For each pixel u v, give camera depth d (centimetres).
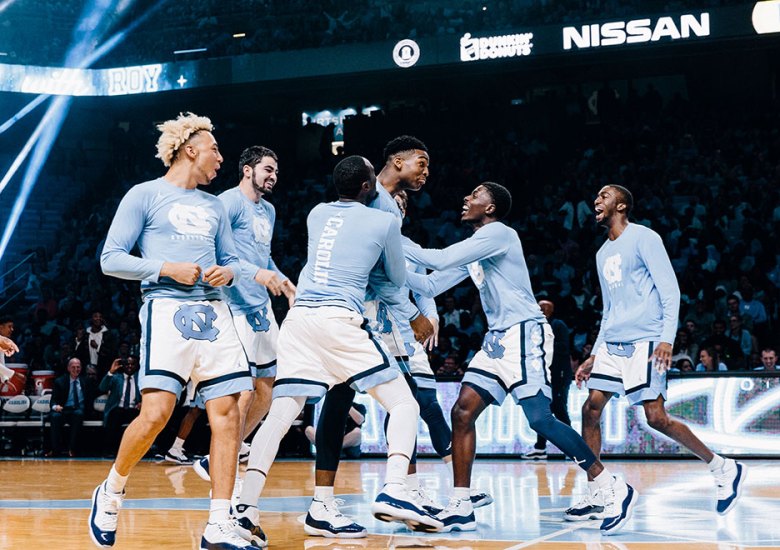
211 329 358
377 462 942
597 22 1641
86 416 1160
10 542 389
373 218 405
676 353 1081
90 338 1317
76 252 1827
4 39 1973
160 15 2052
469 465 446
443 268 452
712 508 523
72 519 476
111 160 2088
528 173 1833
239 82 1844
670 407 934
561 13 1748
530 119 1938
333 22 1912
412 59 1744
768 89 1845
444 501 572
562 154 1906
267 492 636
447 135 1986
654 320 491
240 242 513
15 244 1934
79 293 1677
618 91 2002
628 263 495
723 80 1866
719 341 1094
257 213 523
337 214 410
